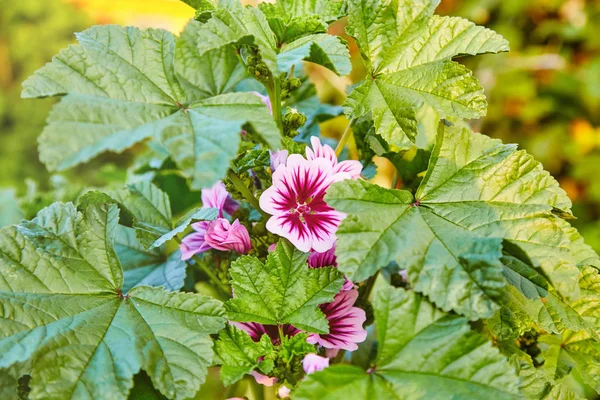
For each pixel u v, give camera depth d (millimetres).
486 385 312
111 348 333
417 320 326
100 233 365
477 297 318
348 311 371
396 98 372
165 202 424
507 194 353
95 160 1423
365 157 439
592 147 1144
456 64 365
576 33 1156
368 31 376
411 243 335
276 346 354
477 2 1223
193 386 326
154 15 1392
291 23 359
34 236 354
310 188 363
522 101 1166
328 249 358
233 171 368
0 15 1542
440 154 363
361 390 317
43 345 326
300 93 484
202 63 371
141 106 342
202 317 344
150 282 415
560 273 329
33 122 1534
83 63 345
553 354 406
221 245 386
